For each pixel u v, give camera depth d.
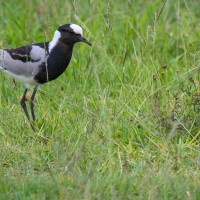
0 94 13.64
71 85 14.16
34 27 16.67
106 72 14.24
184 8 17.16
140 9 17.20
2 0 17.86
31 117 13.36
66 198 9.48
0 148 11.62
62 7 16.97
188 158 11.41
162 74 13.53
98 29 15.12
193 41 15.05
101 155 10.85
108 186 9.94
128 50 15.16
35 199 9.63
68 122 12.40
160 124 12.11
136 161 11.30
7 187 9.93
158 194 9.79
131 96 13.02
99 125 12.16
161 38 15.64
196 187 10.02
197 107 12.51
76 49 15.32
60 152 11.30
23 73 13.11
